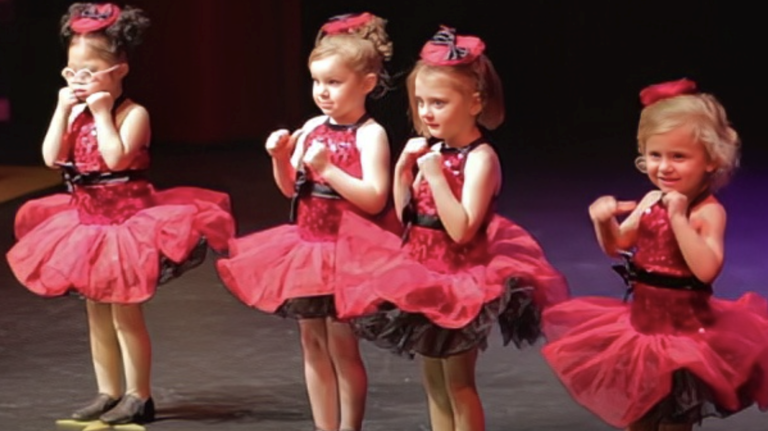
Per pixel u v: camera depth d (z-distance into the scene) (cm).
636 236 868
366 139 973
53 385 1190
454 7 3041
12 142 2506
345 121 987
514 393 1158
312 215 984
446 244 906
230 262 1002
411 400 1141
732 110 2756
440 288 889
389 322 893
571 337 876
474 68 898
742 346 848
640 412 842
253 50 2586
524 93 2975
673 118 839
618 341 863
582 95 2947
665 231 852
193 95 2536
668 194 839
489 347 1289
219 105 2559
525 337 930
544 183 2166
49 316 1418
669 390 838
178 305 1462
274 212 1933
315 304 965
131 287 1041
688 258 835
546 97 2944
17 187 2073
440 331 883
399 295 884
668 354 839
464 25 3059
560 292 926
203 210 1080
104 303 1081
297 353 1284
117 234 1052
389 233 944
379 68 988
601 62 3083
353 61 969
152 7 2523
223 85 2559
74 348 1306
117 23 1057
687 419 841
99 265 1046
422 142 905
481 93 901
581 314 898
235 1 2553
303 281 964
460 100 896
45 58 2664
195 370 1234
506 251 927
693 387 838
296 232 1000
